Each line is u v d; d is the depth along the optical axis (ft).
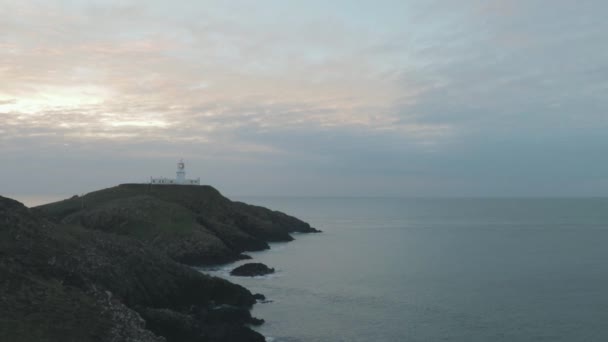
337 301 212.84
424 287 244.83
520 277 274.57
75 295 129.59
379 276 275.59
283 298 216.95
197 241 309.63
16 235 152.66
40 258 145.28
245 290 205.77
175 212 350.23
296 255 361.51
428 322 182.19
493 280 264.93
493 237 520.01
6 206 168.86
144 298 172.35
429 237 520.01
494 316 190.80
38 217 179.73
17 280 123.24
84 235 186.29
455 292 233.14
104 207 354.74
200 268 290.97
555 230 615.16
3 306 110.01
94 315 122.31
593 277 274.57
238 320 172.76
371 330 171.94
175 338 141.90
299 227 559.79
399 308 202.08
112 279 164.35
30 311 112.06
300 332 168.14
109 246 186.19
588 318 188.44
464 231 599.98
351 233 567.18
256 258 340.39
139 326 129.29
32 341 101.60
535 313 195.31
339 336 164.76
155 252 202.18
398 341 160.97
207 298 192.95
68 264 152.87
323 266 309.83
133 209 346.54
